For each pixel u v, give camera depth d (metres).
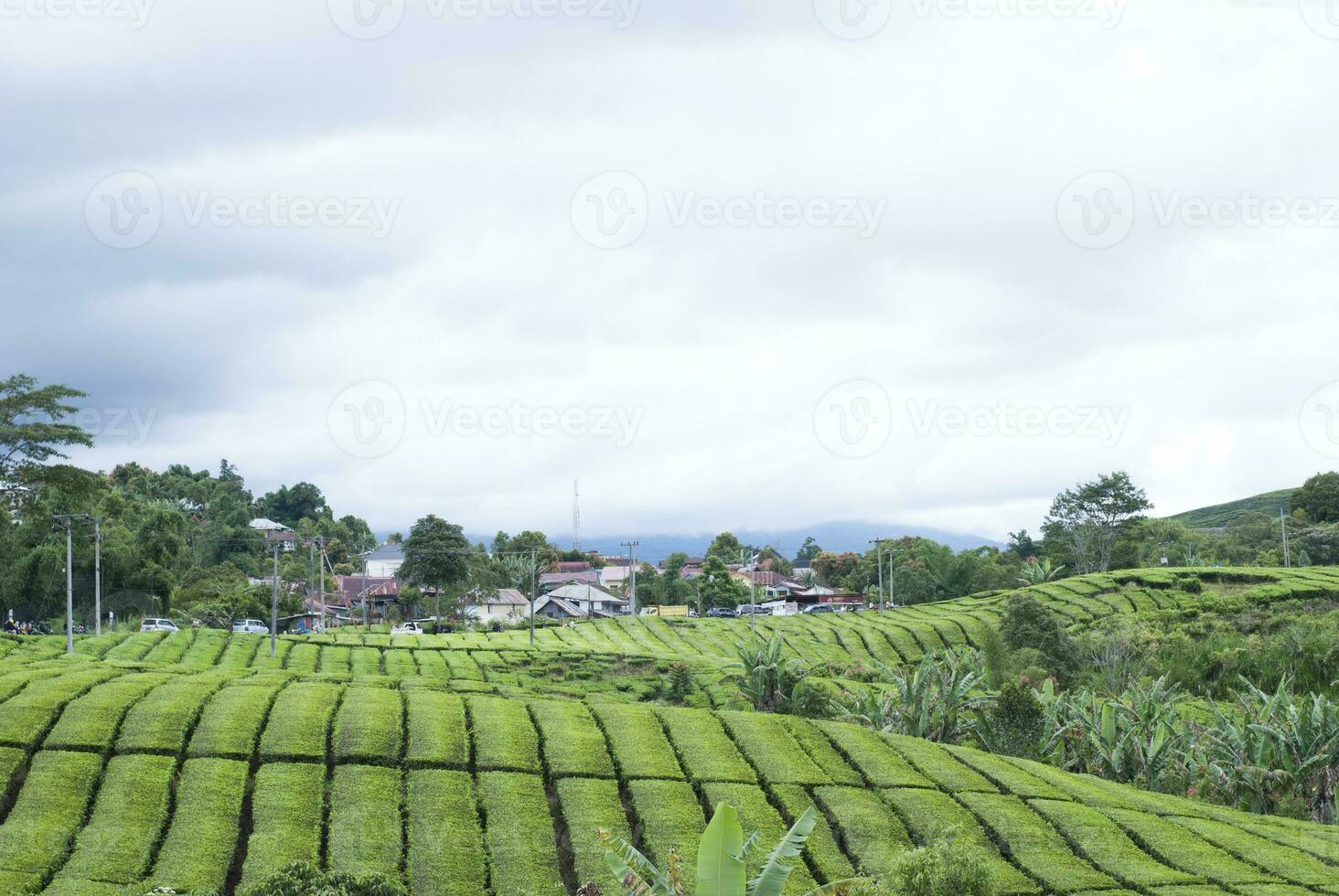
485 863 39.00
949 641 106.31
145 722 46.75
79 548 115.06
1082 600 116.25
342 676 60.94
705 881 24.86
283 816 40.69
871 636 107.50
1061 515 162.38
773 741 51.34
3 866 36.00
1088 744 59.06
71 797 40.81
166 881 35.97
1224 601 109.88
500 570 170.88
